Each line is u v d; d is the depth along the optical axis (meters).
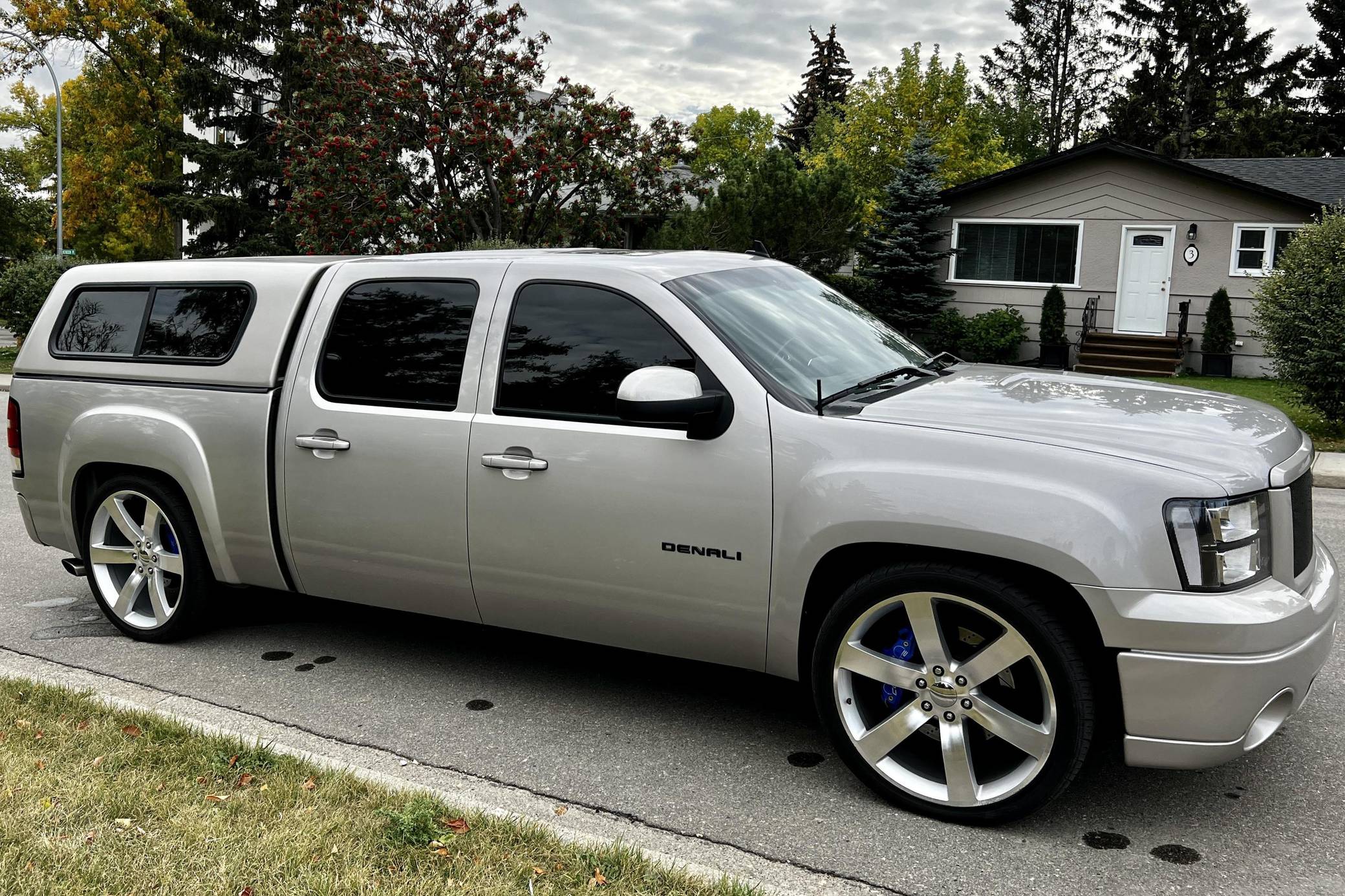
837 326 4.29
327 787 3.31
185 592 4.89
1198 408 3.55
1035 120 45.50
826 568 3.46
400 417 4.18
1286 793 3.44
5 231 49.19
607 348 3.84
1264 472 3.08
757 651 3.63
